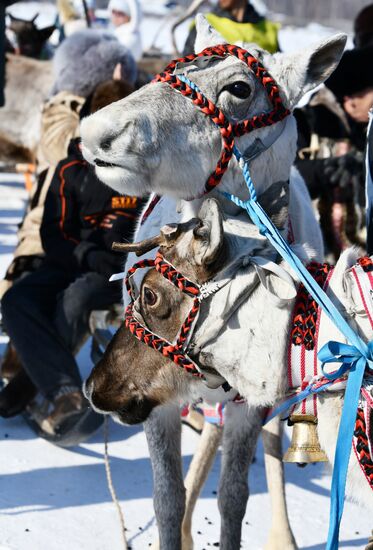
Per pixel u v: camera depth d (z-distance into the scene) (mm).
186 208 2777
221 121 2529
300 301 2363
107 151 2406
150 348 2510
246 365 2363
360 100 4445
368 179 3176
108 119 2391
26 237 4832
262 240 2428
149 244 2461
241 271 2361
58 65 5141
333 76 4449
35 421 4488
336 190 4461
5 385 4789
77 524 3625
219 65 2613
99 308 4363
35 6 26312
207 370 2445
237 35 6035
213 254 2311
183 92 2518
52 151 4805
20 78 8969
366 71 4406
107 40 5117
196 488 3547
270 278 2340
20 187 11164
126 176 2445
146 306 2461
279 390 2369
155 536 3588
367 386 2326
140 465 4258
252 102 2633
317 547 3658
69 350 4371
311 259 2701
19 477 4004
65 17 10617
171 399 2590
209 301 2367
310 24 30703
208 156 2545
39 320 4328
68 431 4246
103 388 2582
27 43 10125
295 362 2359
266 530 3768
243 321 2350
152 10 25797
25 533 3498
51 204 4445
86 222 4395
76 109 4863
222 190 2652
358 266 2396
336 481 2258
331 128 4648
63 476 4066
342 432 2262
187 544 3514
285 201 2693
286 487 4191
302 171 4492
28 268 4793
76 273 4500
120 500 3879
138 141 2404
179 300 2412
